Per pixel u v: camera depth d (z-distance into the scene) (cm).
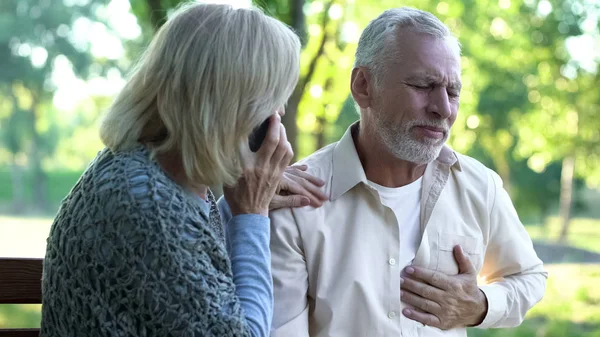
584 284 1095
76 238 162
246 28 174
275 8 466
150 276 158
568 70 1513
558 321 879
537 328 856
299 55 183
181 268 159
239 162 178
